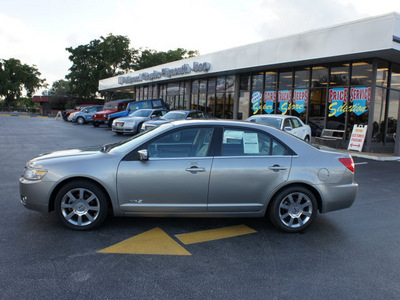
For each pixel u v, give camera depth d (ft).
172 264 11.08
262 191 13.84
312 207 14.24
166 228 14.44
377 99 44.83
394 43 37.29
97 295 9.06
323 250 12.67
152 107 70.18
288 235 14.14
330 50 43.06
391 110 47.60
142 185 13.39
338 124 48.39
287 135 14.55
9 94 238.89
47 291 9.16
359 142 44.39
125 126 54.65
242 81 65.10
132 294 9.17
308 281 10.25
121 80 104.78
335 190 14.29
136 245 12.51
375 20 38.19
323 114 50.47
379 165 35.12
